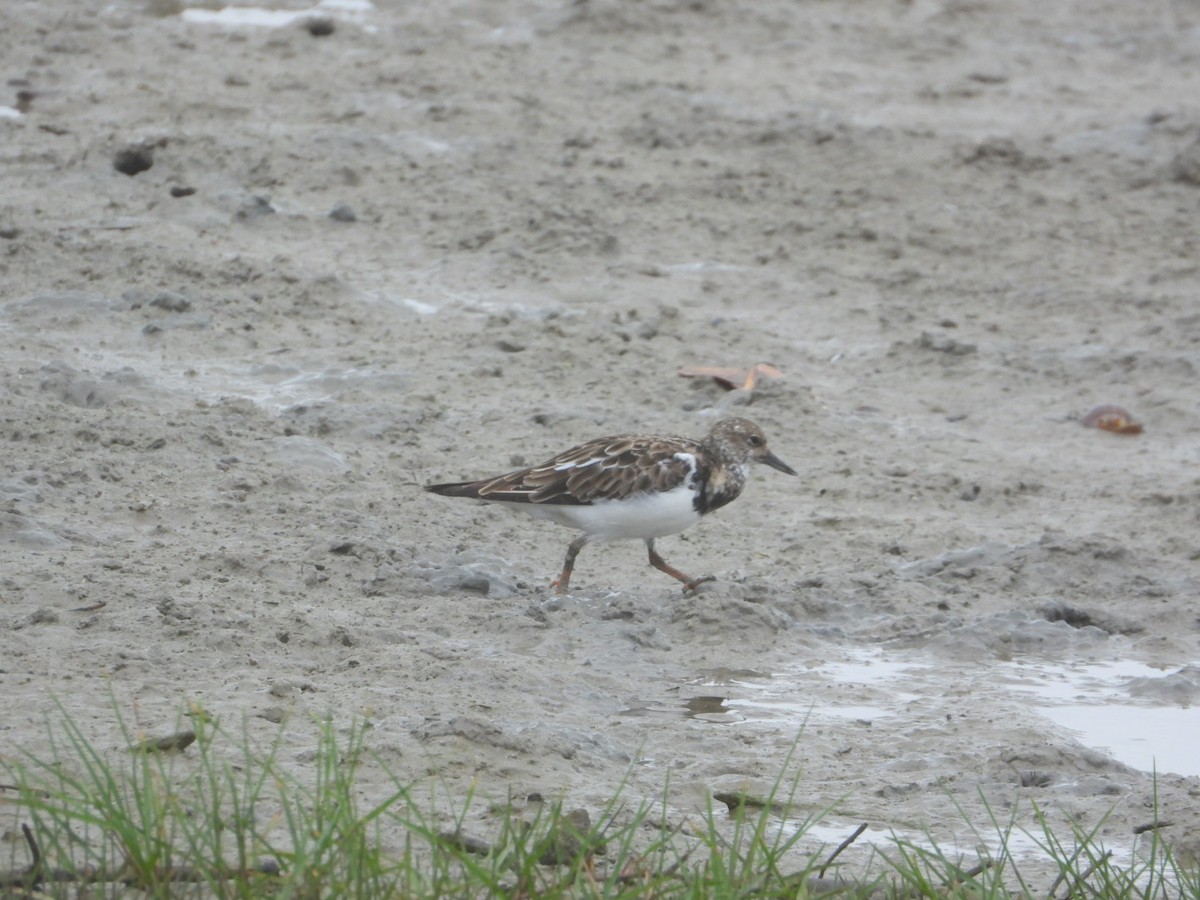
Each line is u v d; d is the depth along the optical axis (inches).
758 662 461.1
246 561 479.2
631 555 542.6
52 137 865.5
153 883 279.1
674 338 722.2
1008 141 972.6
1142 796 374.9
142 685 381.7
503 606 473.4
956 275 823.7
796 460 633.0
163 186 821.9
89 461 545.3
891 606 508.1
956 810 366.3
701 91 1042.1
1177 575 541.3
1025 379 722.8
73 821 307.0
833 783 377.4
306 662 412.8
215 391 633.6
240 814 298.4
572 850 307.1
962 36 1220.5
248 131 894.4
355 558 492.1
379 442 605.3
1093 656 485.4
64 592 437.7
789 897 295.0
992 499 607.8
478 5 1155.9
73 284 706.8
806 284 804.0
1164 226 892.0
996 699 444.5
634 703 422.0
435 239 807.1
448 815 328.5
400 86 993.5
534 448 609.9
